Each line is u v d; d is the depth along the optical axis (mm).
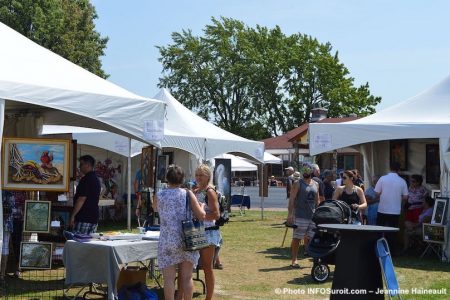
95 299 7539
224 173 20266
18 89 7371
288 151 39031
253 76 51156
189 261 6141
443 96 12812
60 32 33688
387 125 11578
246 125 52281
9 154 7805
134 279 7512
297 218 10156
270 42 52688
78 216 8328
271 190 33469
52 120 10516
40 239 9023
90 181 8367
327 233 8898
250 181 42281
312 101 51969
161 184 11227
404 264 10828
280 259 11281
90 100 7910
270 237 15078
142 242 7062
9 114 10305
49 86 7625
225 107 52469
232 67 50531
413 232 12164
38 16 33031
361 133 11734
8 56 8180
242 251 12422
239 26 52500
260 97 52281
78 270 6828
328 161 30250
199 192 7121
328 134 11930
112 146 16375
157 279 8523
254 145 19406
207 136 17594
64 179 7934
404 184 11578
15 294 7680
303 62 51531
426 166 13797
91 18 37000
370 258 6602
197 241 6047
